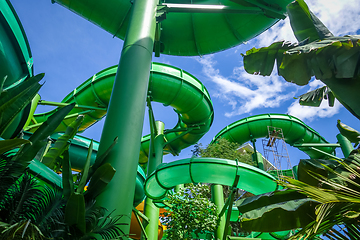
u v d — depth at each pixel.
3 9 7.07
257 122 24.56
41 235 3.37
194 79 17.62
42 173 5.85
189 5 10.93
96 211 4.80
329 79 6.34
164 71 16.56
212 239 16.14
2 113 4.25
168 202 14.02
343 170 5.17
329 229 4.59
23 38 7.84
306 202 5.57
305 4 7.07
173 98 17.02
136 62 7.75
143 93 7.39
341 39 6.04
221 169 12.10
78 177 5.44
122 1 14.05
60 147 7.04
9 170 4.18
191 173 12.26
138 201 14.04
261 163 23.98
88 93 17.41
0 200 4.04
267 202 5.93
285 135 24.64
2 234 3.20
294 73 6.52
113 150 6.27
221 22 15.28
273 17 12.52
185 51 16.28
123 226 5.53
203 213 13.11
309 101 8.38
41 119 19.92
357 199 3.81
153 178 13.05
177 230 12.62
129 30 8.58
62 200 4.49
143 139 23.91
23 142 3.50
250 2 12.09
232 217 16.91
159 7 10.38
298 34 7.40
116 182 5.86
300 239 4.52
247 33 15.49
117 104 7.00
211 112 19.39
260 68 7.07
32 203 4.33
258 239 14.27
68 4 14.46
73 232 4.28
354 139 7.03
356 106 6.04
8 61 7.51
